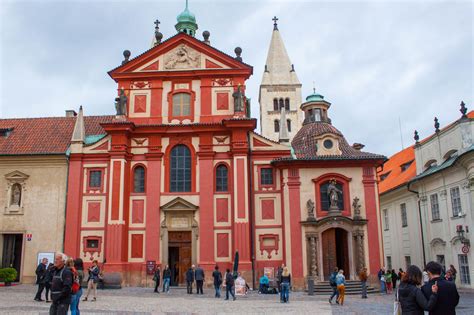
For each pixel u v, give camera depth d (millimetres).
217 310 21281
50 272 22266
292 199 35688
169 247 36250
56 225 36438
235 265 33562
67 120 42844
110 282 33281
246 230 35156
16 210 36969
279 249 35625
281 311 21078
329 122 42375
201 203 36219
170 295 29094
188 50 39500
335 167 36469
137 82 39125
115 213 35594
